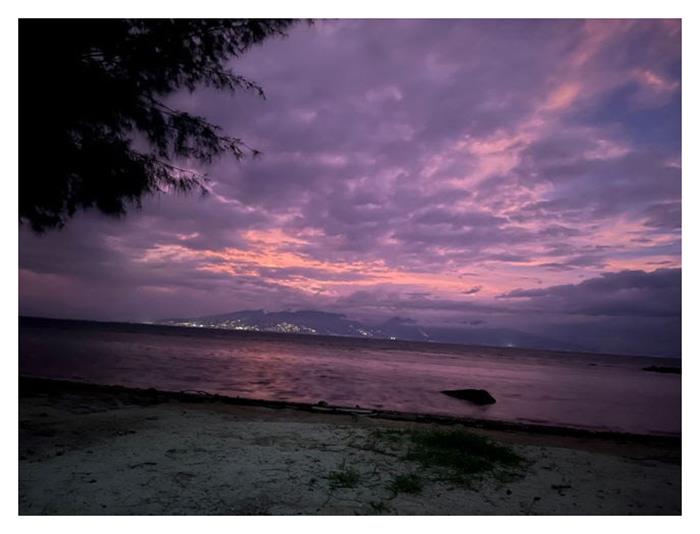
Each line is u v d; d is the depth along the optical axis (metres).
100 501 2.86
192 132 4.98
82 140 4.59
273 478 3.34
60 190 4.64
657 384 35.56
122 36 4.34
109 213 4.92
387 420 7.42
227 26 4.72
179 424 5.41
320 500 2.99
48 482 3.16
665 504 3.35
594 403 18.28
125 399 7.61
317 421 6.78
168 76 4.78
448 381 24.89
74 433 4.71
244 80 5.02
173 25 4.50
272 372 22.80
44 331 63.66
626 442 6.93
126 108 4.53
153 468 3.50
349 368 30.50
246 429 5.11
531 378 34.41
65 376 14.93
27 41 3.68
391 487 3.26
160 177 5.10
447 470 3.75
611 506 3.26
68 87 4.03
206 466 3.58
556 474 3.97
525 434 7.07
